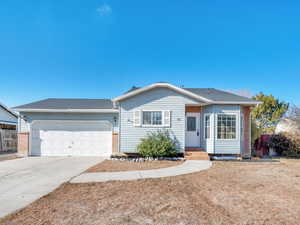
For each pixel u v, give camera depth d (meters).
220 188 6.43
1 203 5.06
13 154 15.63
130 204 4.99
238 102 13.13
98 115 14.51
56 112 14.37
